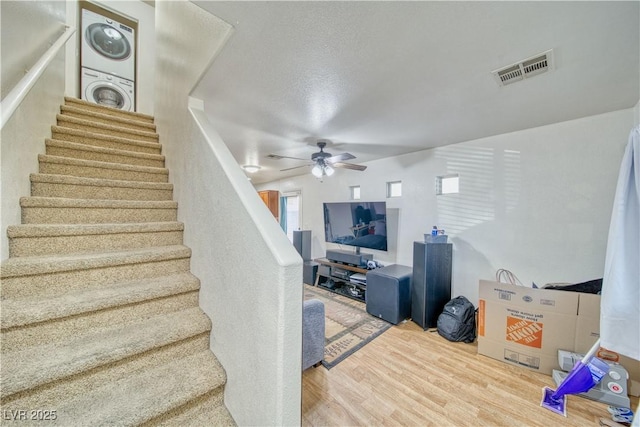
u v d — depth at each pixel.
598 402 1.81
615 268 1.29
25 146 1.56
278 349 0.90
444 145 3.40
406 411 1.75
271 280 0.94
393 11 1.18
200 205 1.63
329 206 4.79
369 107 2.23
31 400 0.96
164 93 2.60
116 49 4.13
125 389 1.12
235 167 1.36
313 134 2.98
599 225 2.33
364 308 3.67
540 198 2.65
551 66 1.59
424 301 3.00
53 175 1.72
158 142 2.80
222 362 1.31
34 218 1.53
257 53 1.52
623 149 2.21
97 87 3.93
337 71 1.70
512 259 2.83
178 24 2.15
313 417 1.69
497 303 2.39
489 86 1.85
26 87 1.14
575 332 2.08
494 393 1.92
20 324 1.07
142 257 1.57
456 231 3.30
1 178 1.28
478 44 1.40
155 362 1.27
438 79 1.78
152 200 2.16
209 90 1.93
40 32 1.75
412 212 3.80
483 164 3.06
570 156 2.47
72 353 1.09
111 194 1.98
